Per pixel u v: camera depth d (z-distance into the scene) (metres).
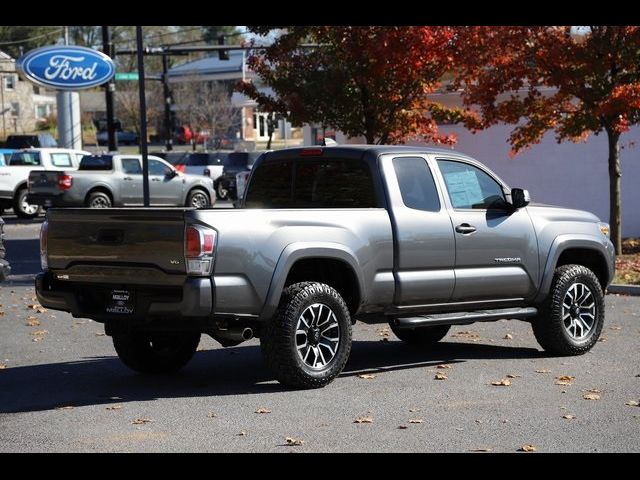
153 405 8.35
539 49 19.06
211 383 9.33
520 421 7.76
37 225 30.34
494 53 19.59
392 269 9.52
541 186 24.41
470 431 7.45
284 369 8.73
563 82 18.98
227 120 72.88
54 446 7.07
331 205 9.91
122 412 8.09
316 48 21.42
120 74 42.88
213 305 8.31
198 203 32.38
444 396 8.65
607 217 23.78
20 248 24.06
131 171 30.69
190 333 9.54
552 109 20.00
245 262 8.47
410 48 19.50
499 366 10.13
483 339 11.95
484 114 20.48
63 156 33.31
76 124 44.44
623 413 8.03
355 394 8.73
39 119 89.44
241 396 8.69
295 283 8.96
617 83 18.95
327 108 21.25
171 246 8.33
